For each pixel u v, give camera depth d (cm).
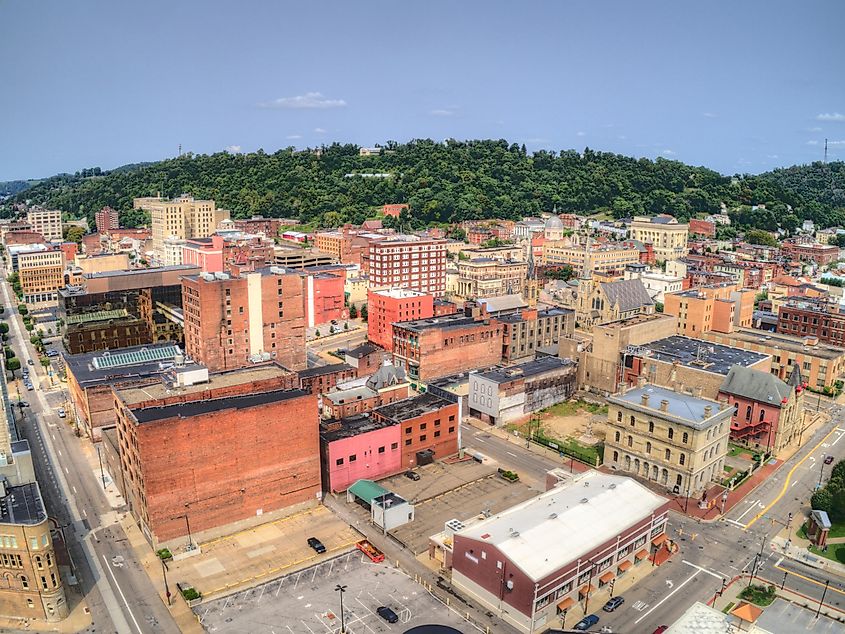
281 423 12606
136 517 12644
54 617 10031
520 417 18150
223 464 12031
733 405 15612
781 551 11850
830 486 12912
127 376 16938
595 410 18688
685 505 13312
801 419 16688
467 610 10225
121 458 13012
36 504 10450
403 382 16725
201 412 11938
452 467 15038
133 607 10312
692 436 13375
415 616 10062
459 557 10744
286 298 19262
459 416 15675
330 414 15488
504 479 14450
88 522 12756
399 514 12581
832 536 12312
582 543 10456
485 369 19512
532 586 9538
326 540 12150
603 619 10000
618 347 18962
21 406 18988
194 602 10369
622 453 14700
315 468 13212
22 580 9900
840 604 10350
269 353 19062
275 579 10975
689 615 8856
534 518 10931
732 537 12281
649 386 15725
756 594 10581
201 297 17700
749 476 14612
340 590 10119
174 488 11594
